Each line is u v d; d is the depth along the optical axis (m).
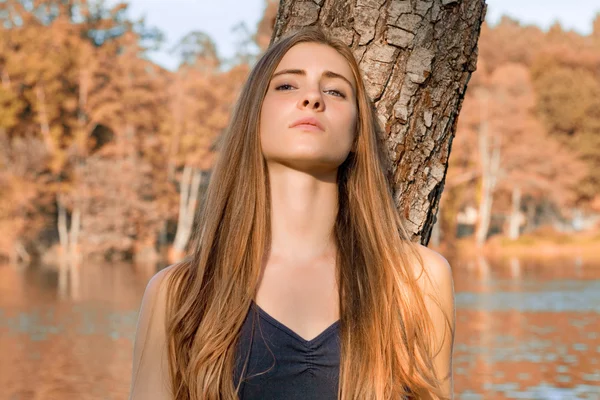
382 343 1.64
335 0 2.03
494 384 10.84
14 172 40.59
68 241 43.31
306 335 1.64
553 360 12.68
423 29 1.98
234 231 1.72
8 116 43.16
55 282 29.06
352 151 1.82
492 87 50.88
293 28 2.06
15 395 10.17
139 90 45.97
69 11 49.66
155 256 42.75
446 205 49.19
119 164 42.22
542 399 10.02
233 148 1.78
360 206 1.78
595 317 18.53
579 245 49.56
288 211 1.75
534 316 18.86
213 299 1.67
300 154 1.69
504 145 49.66
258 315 1.63
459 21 1.99
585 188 53.12
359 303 1.66
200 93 47.75
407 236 1.81
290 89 1.76
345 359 1.59
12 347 14.23
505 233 52.59
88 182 41.62
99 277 31.36
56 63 44.38
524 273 33.31
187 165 46.31
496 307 20.89
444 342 1.73
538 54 57.56
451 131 2.04
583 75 55.19
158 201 44.84
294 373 1.59
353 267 1.71
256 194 1.75
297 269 1.71
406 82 1.98
